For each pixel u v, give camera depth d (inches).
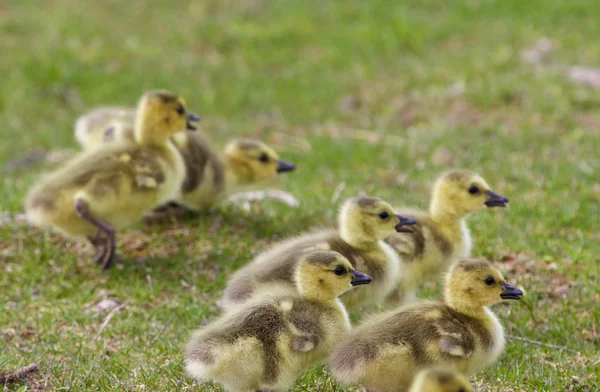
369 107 914.7
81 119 683.4
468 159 726.5
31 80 999.0
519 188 653.3
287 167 637.3
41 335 454.0
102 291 506.6
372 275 446.3
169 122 542.6
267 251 464.8
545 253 539.2
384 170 734.5
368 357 355.3
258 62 1054.4
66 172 516.4
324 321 379.6
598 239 557.3
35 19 1145.4
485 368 408.8
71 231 526.0
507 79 896.9
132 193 516.7
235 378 358.0
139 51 1077.8
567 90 859.4
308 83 986.7
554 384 394.6
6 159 853.2
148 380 396.8
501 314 477.1
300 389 388.8
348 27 1111.0
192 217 600.1
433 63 987.3
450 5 1154.0
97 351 435.2
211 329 364.5
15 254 547.8
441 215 497.0
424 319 374.3
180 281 515.5
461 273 385.4
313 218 591.2
